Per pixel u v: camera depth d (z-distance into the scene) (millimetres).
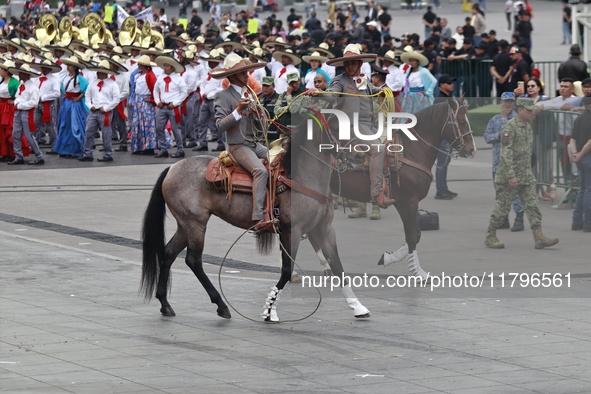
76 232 22234
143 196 26484
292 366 13305
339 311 15961
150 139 33781
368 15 67562
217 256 20109
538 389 12375
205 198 15656
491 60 38156
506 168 16141
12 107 32344
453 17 72938
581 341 14266
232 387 12453
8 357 13688
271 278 18328
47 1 79688
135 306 16422
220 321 15570
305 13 79625
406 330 14852
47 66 34531
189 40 40906
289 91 18500
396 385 12531
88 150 32562
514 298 16375
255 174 15445
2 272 18672
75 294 17156
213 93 33969
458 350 13914
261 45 44188
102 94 32219
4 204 25422
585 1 34750
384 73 24656
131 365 13352
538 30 65688
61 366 13305
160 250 15875
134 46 36281
